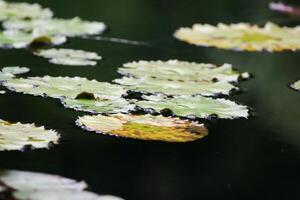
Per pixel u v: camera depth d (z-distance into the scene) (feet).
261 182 13.23
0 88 14.30
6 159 13.25
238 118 14.03
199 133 13.69
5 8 17.20
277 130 13.89
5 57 15.16
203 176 13.26
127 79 14.58
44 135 13.44
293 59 15.66
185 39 16.17
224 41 16.14
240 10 18.02
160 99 14.19
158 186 13.12
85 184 12.89
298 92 14.66
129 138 13.58
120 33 16.39
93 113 13.91
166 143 13.58
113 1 18.35
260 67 15.35
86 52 15.44
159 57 15.53
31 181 12.87
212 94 14.40
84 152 13.41
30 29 16.25
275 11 18.02
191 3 18.40
